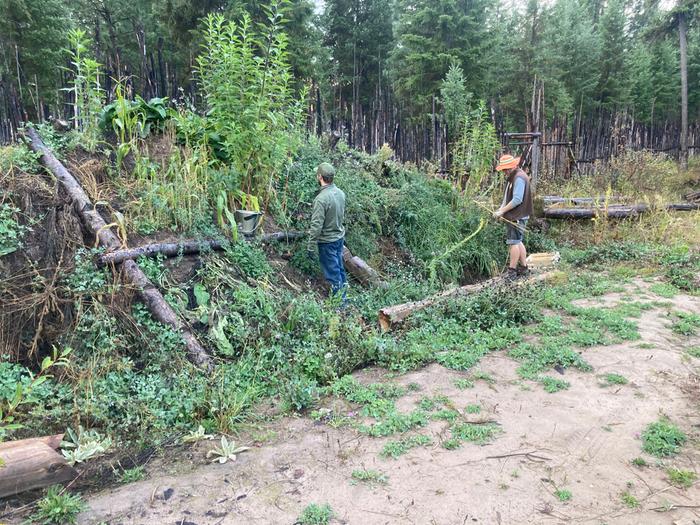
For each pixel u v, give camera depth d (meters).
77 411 3.41
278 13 6.00
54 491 2.70
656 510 2.57
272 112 6.22
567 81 28.19
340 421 3.49
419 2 24.16
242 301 4.89
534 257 8.33
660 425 3.35
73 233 4.61
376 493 2.72
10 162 4.87
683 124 20.08
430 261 7.33
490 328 5.24
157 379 3.84
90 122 5.82
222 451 3.13
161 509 2.61
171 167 5.59
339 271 5.85
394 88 25.73
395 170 9.00
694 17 20.81
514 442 3.21
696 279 7.01
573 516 2.53
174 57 20.61
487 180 9.98
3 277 4.22
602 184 12.02
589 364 4.37
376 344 4.59
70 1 20.02
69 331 4.14
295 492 2.75
